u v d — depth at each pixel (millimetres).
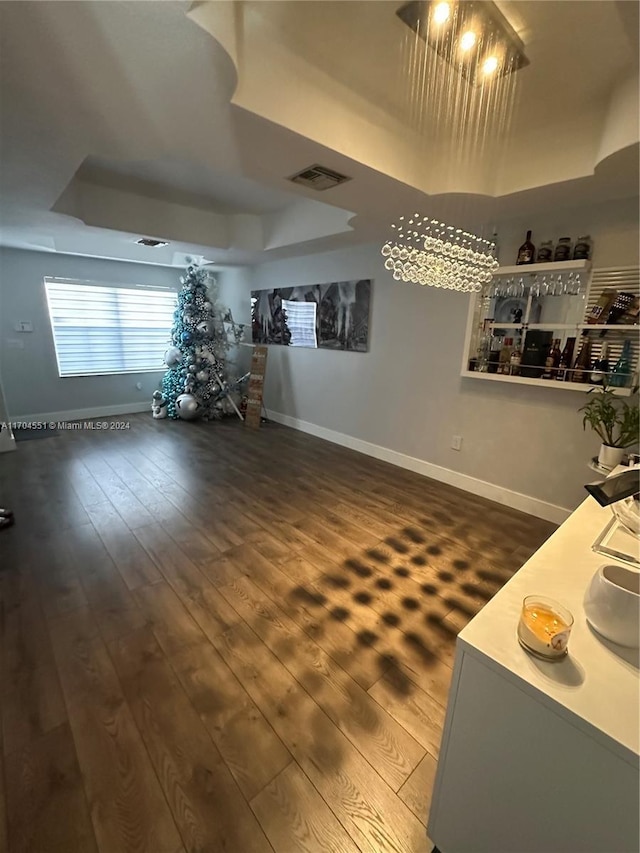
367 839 1100
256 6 1354
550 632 809
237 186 3270
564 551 1176
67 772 1236
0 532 2621
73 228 3445
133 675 1587
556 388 2824
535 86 1737
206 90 1382
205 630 1829
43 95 1412
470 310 3068
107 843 1075
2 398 4059
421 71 1669
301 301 4891
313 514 2982
